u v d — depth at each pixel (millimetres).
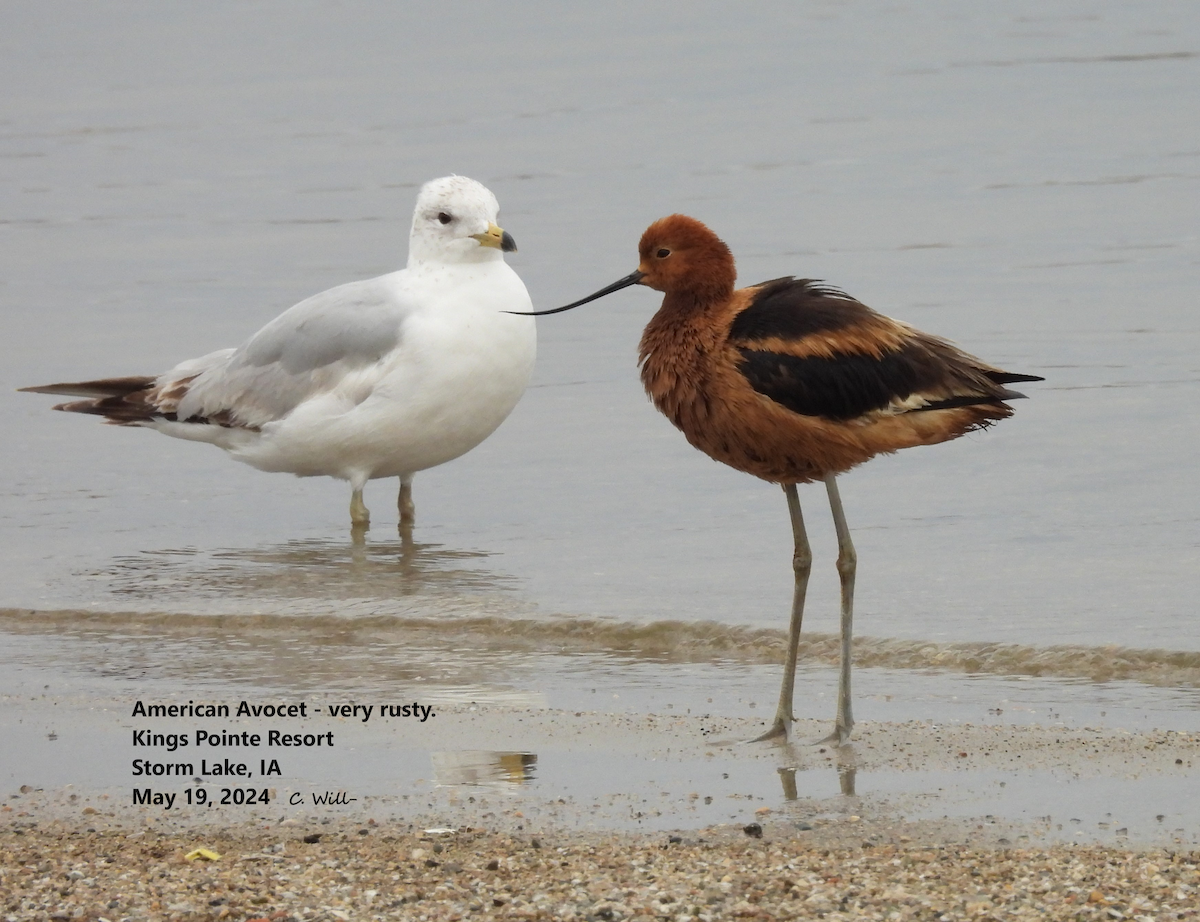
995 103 34062
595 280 24469
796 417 10188
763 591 13773
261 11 49594
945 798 9586
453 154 33219
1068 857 8625
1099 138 31062
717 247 10648
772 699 11508
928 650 12273
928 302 22531
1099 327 21109
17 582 14734
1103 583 13547
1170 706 11047
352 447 15742
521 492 17078
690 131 33719
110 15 50062
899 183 29062
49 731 11297
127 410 16875
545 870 8695
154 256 27516
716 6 45750
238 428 16250
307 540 15945
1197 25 39250
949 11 42812
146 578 14766
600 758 10492
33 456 18781
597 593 13914
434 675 12242
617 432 18750
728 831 9203
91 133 36656
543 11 46969
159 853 9211
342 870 8828
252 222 29453
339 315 15773
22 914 8344
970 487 16328
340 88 39781
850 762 10234
